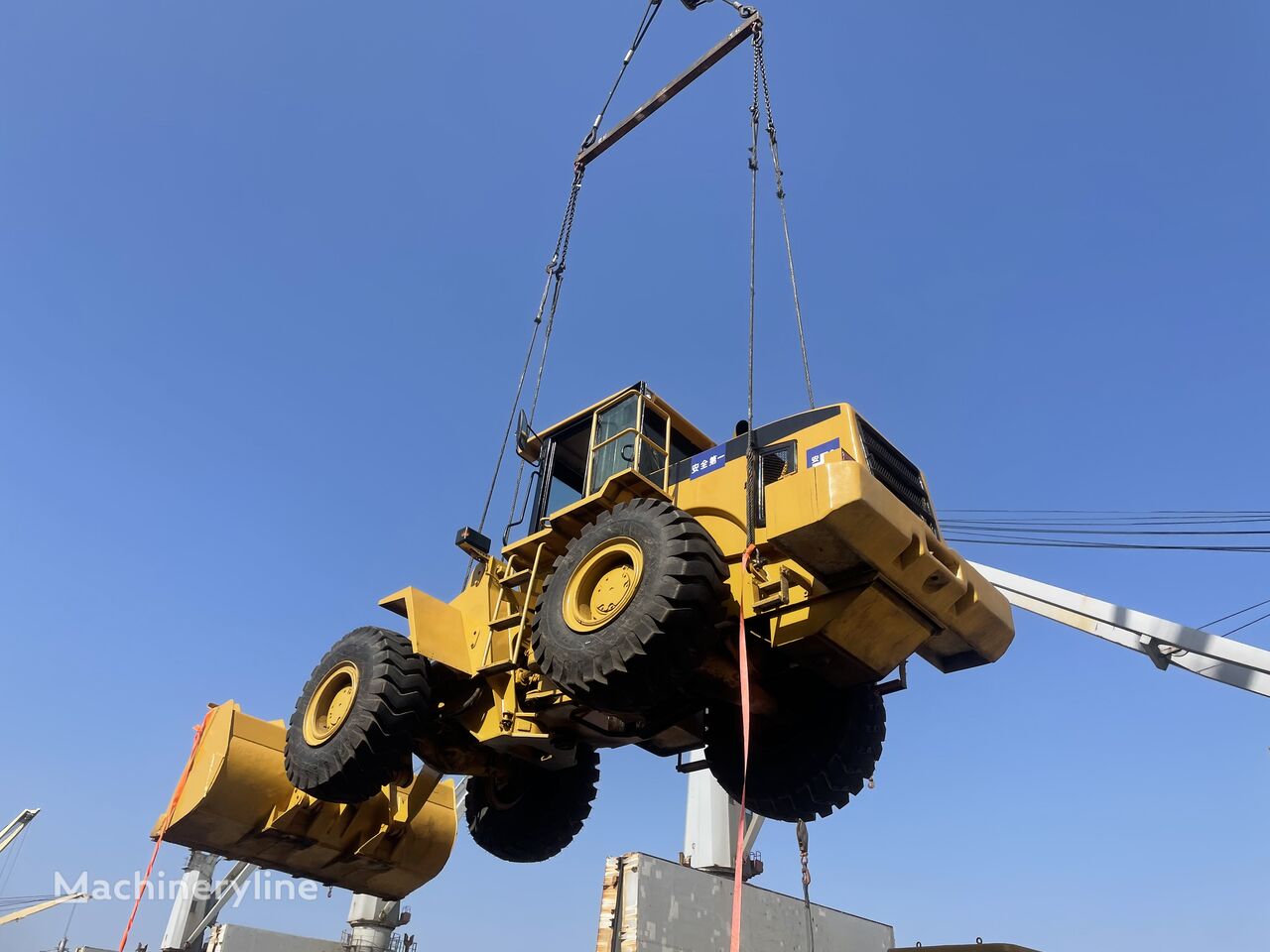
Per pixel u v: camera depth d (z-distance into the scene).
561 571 6.57
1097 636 14.72
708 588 5.86
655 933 11.98
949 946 11.50
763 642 6.59
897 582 6.09
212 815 8.35
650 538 6.08
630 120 11.27
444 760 8.55
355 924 22.06
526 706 7.40
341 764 7.36
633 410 7.75
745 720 5.17
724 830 14.58
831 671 6.70
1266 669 12.95
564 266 10.41
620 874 12.40
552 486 8.41
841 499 5.71
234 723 8.71
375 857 8.93
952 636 6.88
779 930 14.06
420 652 7.55
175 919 23.23
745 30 10.09
